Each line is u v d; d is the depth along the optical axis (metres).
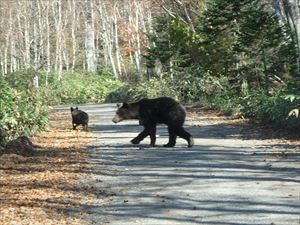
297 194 8.93
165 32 42.09
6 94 17.00
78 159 13.23
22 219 7.71
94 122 24.64
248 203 8.45
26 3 70.12
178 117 15.14
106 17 67.56
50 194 9.34
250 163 11.99
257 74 27.89
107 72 66.75
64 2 78.75
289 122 16.95
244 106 22.73
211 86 31.78
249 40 26.31
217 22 31.08
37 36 69.44
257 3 29.25
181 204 8.54
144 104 15.62
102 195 9.30
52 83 57.03
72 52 78.94
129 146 15.66
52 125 22.80
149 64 43.78
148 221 7.61
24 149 14.27
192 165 11.98
